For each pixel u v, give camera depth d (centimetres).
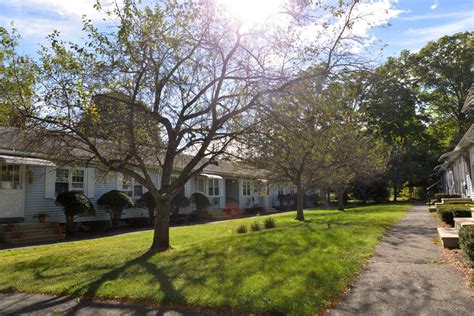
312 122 897
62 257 941
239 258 742
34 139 898
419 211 1850
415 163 3566
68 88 789
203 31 905
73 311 497
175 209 2109
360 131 2067
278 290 507
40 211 1526
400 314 412
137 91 878
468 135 1490
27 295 594
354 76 870
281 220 1802
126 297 540
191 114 992
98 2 822
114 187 1900
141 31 854
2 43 773
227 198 3089
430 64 3694
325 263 645
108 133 901
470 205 1252
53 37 796
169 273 661
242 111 920
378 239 888
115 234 1580
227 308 464
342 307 441
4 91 786
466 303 434
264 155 1054
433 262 637
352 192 3578
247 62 934
